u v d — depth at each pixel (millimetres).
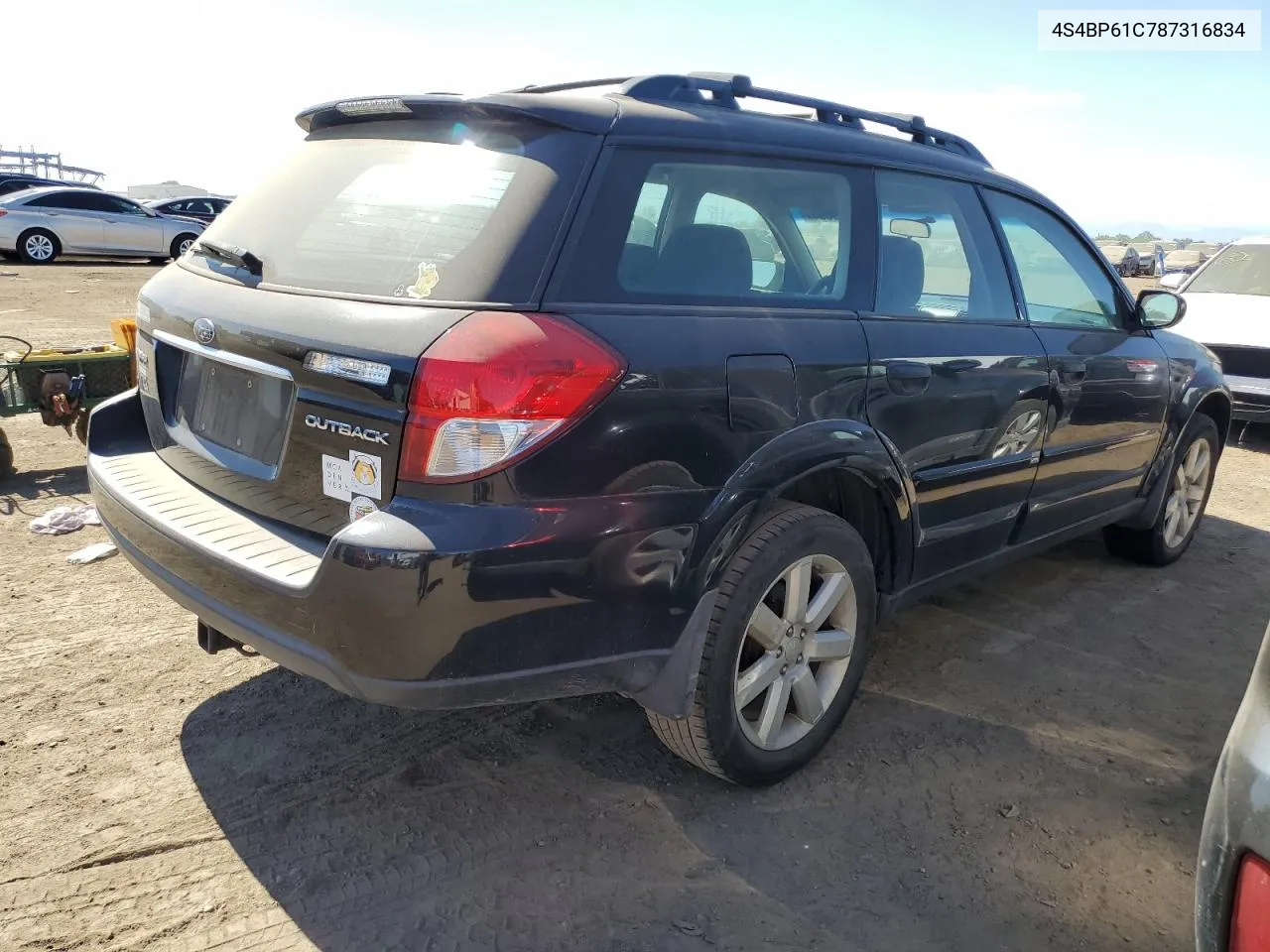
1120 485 4316
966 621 4160
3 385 5191
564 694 2336
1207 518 5941
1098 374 3867
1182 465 4785
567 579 2191
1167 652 3939
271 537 2383
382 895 2369
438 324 2115
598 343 2207
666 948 2236
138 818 2605
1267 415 7734
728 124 2711
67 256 19719
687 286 2506
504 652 2182
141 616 3779
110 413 3027
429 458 2072
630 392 2234
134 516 2600
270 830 2586
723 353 2445
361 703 3230
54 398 5164
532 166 2332
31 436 6328
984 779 2961
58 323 10484
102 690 3232
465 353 2057
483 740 3053
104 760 2854
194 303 2648
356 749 2973
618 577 2271
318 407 2254
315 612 2135
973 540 3479
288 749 2955
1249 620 4309
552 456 2133
